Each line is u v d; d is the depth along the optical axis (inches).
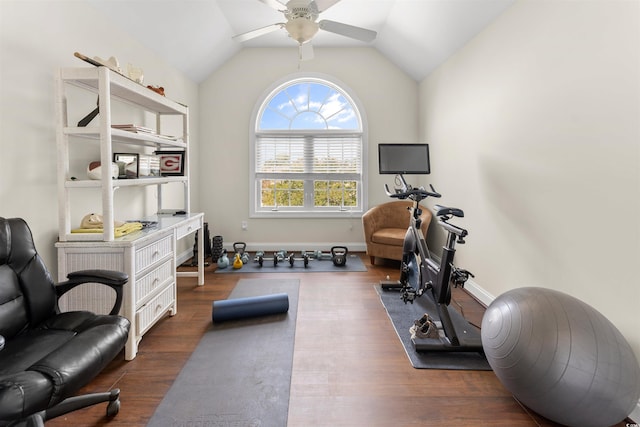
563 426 60.1
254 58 187.9
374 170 192.9
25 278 60.2
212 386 71.2
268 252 193.2
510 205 101.5
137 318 83.8
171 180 114.6
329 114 194.4
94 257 81.0
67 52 90.0
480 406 66.0
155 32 127.6
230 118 189.6
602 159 68.5
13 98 74.2
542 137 86.7
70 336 56.9
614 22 65.2
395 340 91.7
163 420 61.4
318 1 91.4
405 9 136.3
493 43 110.5
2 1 71.6
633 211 61.9
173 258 106.6
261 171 194.4
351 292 128.4
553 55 82.4
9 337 56.3
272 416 62.6
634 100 61.4
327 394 69.1
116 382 72.5
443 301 90.6
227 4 136.6
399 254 157.8
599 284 69.8
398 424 61.1
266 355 83.7
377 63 189.5
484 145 116.3
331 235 194.7
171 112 131.9
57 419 61.5
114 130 81.8
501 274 106.7
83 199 96.9
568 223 78.2
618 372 53.5
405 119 191.0
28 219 78.1
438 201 161.8
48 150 83.3
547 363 55.6
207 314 108.4
